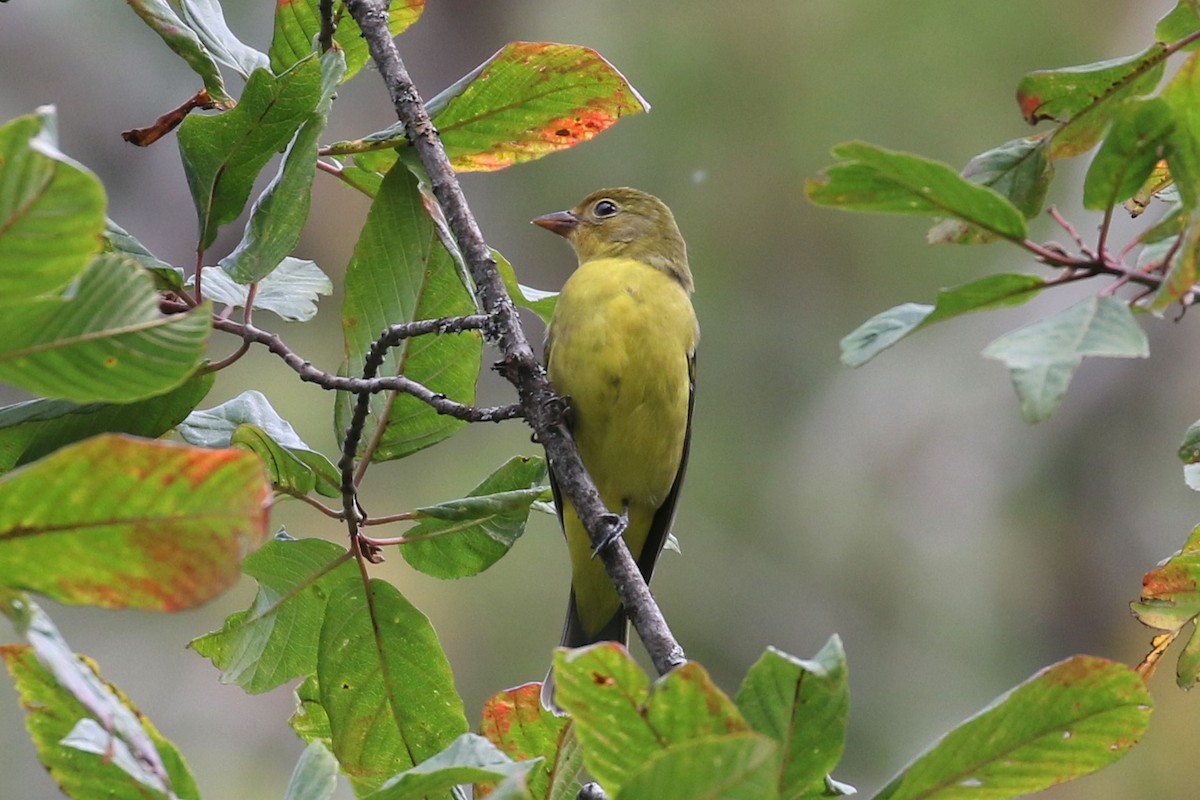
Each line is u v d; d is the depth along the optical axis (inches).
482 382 708.7
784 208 645.3
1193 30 252.1
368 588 257.1
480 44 742.5
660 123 645.3
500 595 589.3
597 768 161.9
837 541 656.4
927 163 173.0
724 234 649.0
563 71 285.4
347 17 299.3
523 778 150.5
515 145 300.2
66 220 136.5
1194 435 252.2
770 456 655.1
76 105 682.8
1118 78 222.8
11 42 673.0
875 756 632.4
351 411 270.1
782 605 633.6
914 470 685.9
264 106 249.8
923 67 624.4
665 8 650.2
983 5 618.2
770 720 171.0
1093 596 681.0
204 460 142.9
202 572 147.8
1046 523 688.4
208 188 256.1
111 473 142.5
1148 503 693.9
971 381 703.7
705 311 653.3
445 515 256.4
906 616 651.5
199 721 585.6
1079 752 174.9
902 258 657.6
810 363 660.1
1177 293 164.6
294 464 255.1
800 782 172.4
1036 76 224.5
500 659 578.9
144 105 693.9
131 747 161.5
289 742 593.3
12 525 143.9
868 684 641.0
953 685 647.8
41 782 545.6
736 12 641.6
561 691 158.1
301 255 676.7
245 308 262.5
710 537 642.8
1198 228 162.4
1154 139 178.5
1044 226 659.4
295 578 263.0
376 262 274.7
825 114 629.3
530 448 636.7
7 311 141.6
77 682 153.5
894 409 693.3
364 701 257.9
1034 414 153.9
